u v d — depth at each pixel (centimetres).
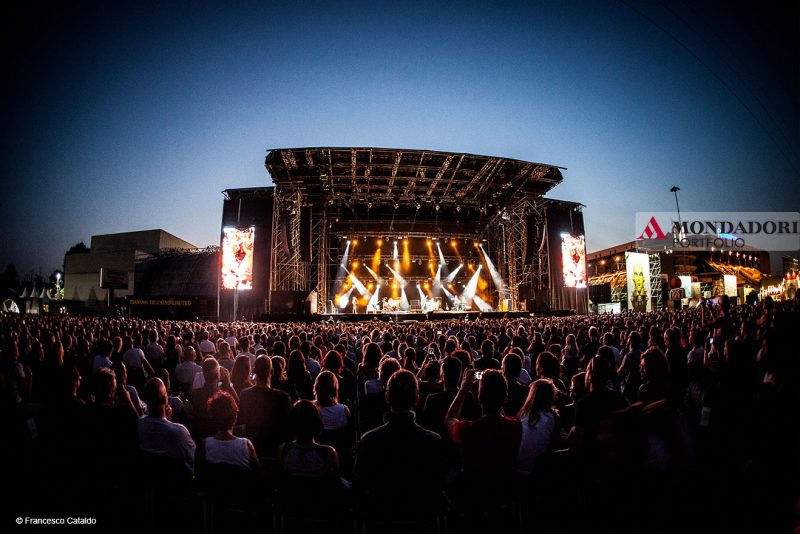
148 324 1991
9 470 441
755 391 396
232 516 453
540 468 382
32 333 1192
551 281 3603
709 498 361
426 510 343
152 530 422
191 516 458
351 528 448
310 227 3359
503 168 3362
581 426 373
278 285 3347
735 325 1064
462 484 368
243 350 866
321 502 346
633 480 273
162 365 980
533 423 387
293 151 3030
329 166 3259
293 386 615
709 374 474
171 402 653
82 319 2362
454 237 4219
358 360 1041
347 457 502
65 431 437
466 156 3166
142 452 408
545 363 568
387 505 341
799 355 339
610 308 4569
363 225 4141
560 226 3694
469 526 448
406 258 4259
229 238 3162
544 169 3356
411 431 341
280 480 355
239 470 365
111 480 434
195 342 1120
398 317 3142
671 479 241
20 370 585
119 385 488
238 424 482
